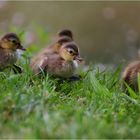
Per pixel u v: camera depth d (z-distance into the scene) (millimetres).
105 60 30000
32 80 14469
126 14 35969
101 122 11242
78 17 35969
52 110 11930
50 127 10703
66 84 14844
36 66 15648
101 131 10766
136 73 15570
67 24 35375
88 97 13648
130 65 16141
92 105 12812
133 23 35312
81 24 35281
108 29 34750
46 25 35000
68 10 36625
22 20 35156
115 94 13828
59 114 11336
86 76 15531
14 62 16094
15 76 13844
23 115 11445
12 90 12719
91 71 15555
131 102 13516
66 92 14484
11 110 11602
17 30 23562
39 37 25328
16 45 16125
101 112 12336
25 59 16953
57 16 36125
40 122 10984
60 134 10586
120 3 36750
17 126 10922
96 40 33469
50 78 15461
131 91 14211
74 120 11133
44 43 24766
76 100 13523
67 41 17109
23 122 11117
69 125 10883
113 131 10953
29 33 26250
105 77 15891
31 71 15164
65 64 15531
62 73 15531
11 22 34625
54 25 35188
